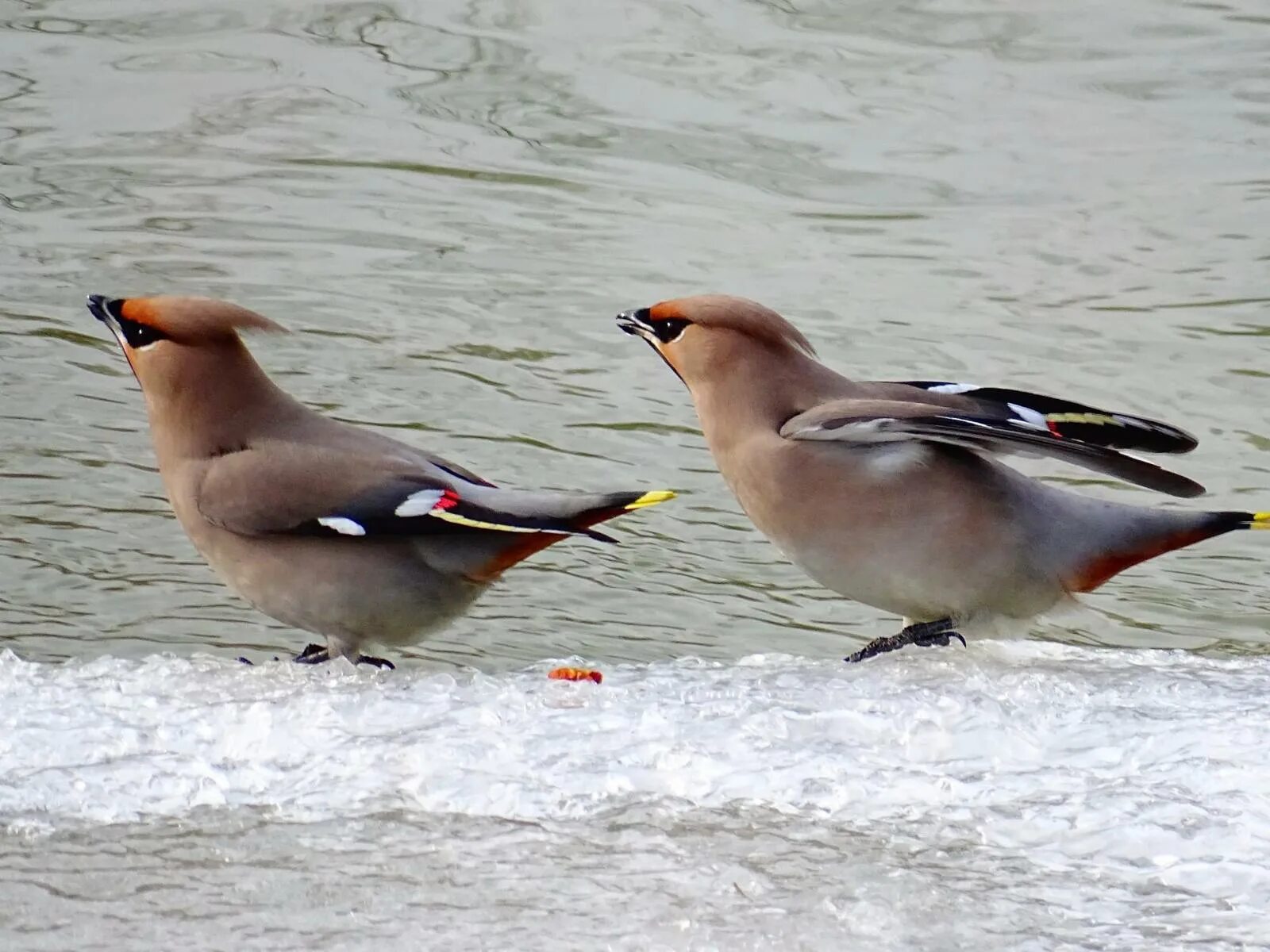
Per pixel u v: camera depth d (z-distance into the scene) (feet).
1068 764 24.25
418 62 70.28
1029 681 27.99
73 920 19.62
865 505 30.58
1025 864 21.17
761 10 74.13
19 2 74.74
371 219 58.85
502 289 54.34
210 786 22.99
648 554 41.42
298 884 20.49
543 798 22.75
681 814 22.43
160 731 24.99
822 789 23.06
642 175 62.64
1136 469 29.04
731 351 31.48
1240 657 31.71
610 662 36.27
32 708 26.14
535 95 67.97
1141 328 52.95
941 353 51.26
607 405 48.01
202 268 55.01
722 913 19.83
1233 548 43.27
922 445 30.53
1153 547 31.19
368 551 30.27
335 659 31.24
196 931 19.39
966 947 19.19
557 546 41.68
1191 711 26.21
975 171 62.80
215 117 65.87
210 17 73.31
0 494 41.83
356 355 50.03
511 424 46.73
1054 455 29.22
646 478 44.50
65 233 57.11
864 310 53.72
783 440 30.89
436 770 23.52
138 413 46.32
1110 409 48.32
